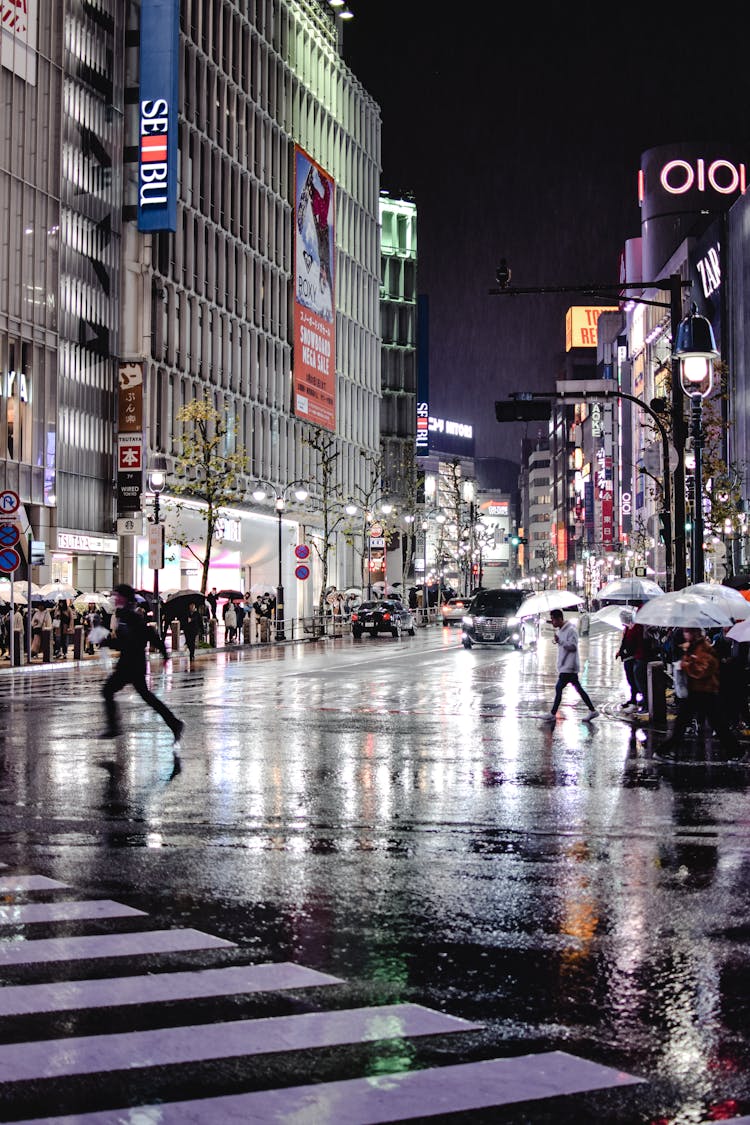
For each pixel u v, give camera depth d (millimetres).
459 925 7512
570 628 20516
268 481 77062
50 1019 5625
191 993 6035
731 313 91812
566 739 18297
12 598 34500
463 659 43094
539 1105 4664
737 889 8578
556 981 6328
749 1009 5871
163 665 38500
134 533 56156
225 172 71250
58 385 54656
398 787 13328
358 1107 4621
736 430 87875
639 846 10141
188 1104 4641
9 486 50750
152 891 8359
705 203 133125
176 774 14133
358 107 97688
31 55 52375
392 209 117938
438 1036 5434
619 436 145875
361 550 98875
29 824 10906
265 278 77500
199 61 67062
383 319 117000
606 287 23156
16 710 22062
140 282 61562
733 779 14141
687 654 16047
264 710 22797
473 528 139500
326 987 6164
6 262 50781
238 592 53344
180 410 58969
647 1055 5219
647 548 102750
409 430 118062
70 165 56094
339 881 8734
